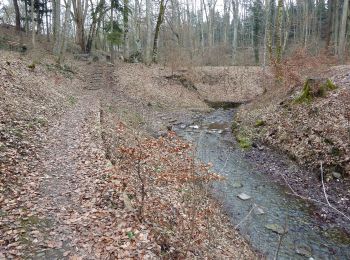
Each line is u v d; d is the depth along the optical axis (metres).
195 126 18.80
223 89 28.39
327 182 9.84
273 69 20.72
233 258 5.98
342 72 16.38
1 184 6.57
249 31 57.62
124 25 31.27
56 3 25.55
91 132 11.40
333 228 7.76
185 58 31.34
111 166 8.29
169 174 6.31
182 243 5.80
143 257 4.84
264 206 8.88
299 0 46.41
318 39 39.62
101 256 4.83
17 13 33.19
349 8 29.61
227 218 8.03
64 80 21.17
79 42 32.31
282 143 12.99
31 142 9.12
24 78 14.85
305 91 14.60
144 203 6.79
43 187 6.91
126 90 23.72
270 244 7.12
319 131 11.74
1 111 10.08
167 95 24.81
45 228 5.45
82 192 6.87
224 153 13.53
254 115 17.36
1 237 5.04
